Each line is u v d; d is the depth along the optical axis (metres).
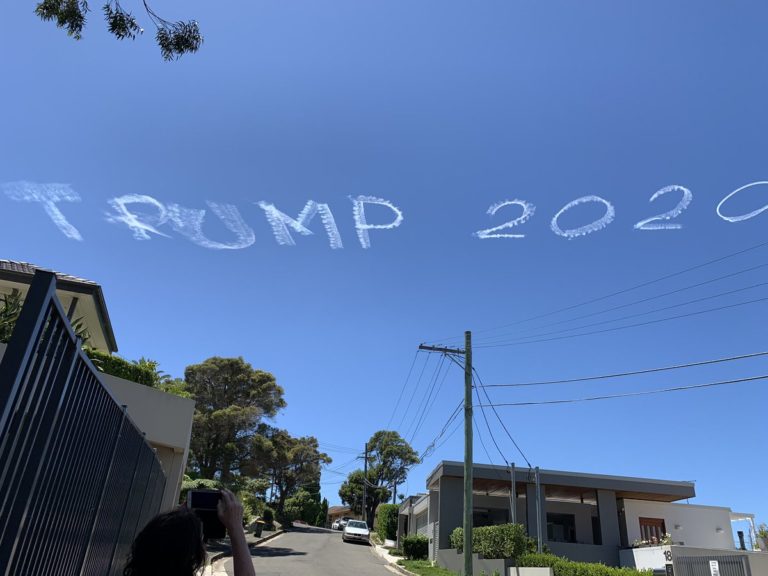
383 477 62.03
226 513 2.52
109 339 14.63
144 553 2.12
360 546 35.66
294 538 35.06
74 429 3.89
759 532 23.50
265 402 32.62
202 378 32.78
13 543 2.99
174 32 6.33
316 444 52.78
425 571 22.56
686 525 25.47
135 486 7.33
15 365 2.46
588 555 23.28
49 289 2.64
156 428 14.22
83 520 4.80
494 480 25.03
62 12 6.12
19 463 2.93
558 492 26.22
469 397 20.66
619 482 24.23
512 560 20.02
